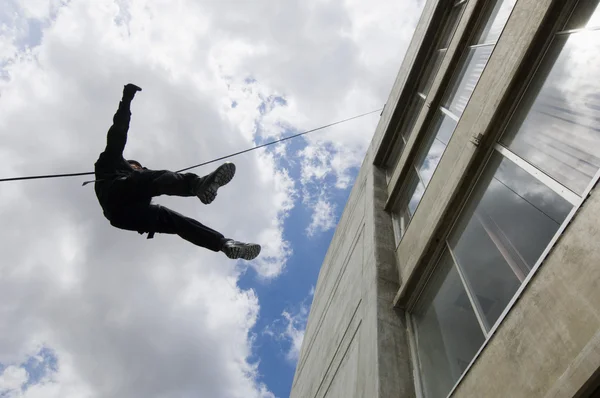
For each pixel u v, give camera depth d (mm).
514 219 4117
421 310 5938
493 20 6590
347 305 8617
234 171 4387
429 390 4930
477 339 4242
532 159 4043
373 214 9039
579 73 3730
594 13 3771
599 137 3221
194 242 4957
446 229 5508
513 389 3104
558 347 2775
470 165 5000
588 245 2744
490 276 4301
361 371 5934
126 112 4574
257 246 4977
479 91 5355
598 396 2465
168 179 4445
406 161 8688
